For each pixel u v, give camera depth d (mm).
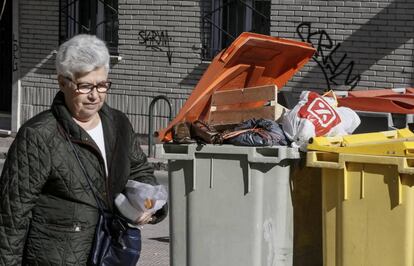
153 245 8070
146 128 13797
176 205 4895
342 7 12148
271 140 4664
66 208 3633
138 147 3994
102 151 3752
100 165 3703
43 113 3688
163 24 13523
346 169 4414
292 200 4680
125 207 3732
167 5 13461
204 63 13250
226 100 5160
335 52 12266
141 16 13680
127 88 13891
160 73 13625
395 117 6473
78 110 3648
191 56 13359
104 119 3812
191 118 5215
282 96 5844
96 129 3768
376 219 4352
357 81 12156
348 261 4453
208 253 4816
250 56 5270
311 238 4812
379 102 5801
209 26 13250
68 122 3639
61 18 14398
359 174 4383
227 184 4734
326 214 4527
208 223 4801
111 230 3711
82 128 3676
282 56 5426
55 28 14414
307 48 5406
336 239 4500
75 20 14406
